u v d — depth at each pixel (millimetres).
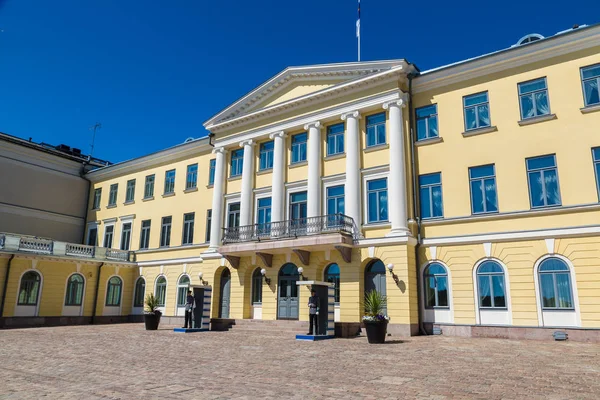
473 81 20359
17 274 25703
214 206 27234
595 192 16875
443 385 8070
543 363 10648
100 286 29703
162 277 30000
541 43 18656
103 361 11273
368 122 22688
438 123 20844
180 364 10758
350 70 23125
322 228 21891
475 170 19688
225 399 7059
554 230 17359
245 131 26844
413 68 22078
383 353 12766
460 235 19344
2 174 31172
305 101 24406
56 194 34156
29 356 12234
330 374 9289
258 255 23797
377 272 20797
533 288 17438
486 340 16641
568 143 17719
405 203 20547
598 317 16031
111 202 34594
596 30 17594
